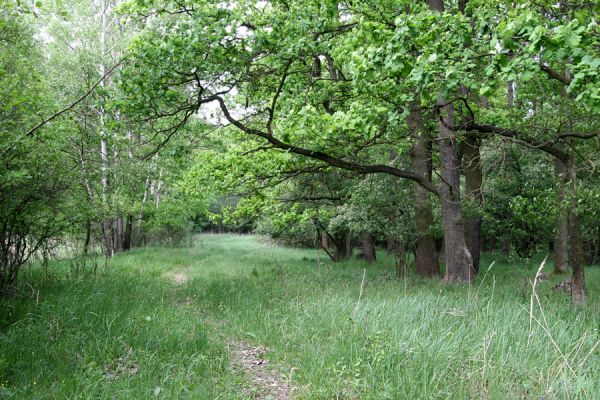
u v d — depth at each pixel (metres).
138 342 5.98
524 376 4.76
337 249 21.39
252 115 11.12
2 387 4.29
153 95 9.23
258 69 10.21
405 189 13.27
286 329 6.92
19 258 8.68
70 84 16.33
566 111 8.41
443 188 11.25
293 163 12.01
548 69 6.46
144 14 10.82
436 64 6.29
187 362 5.48
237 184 13.15
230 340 6.82
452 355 5.27
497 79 6.10
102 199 13.87
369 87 7.50
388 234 13.33
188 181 15.32
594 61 5.03
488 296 8.70
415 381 4.67
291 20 9.78
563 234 15.32
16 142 7.08
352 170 10.71
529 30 5.25
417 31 6.64
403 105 8.34
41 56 15.97
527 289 9.95
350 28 10.46
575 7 7.18
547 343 5.56
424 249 13.48
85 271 10.66
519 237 16.69
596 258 18.89
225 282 11.67
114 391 4.49
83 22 20.19
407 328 6.29
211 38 8.81
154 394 4.39
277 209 18.89
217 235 45.47
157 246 29.09
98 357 5.40
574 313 7.59
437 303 7.86
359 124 7.96
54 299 7.58
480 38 6.48
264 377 5.33
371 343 5.78
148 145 16.14
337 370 5.10
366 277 13.11
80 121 12.81
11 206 7.70
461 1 11.54
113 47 19.05
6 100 8.07
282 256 23.75
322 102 11.59
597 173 8.67
